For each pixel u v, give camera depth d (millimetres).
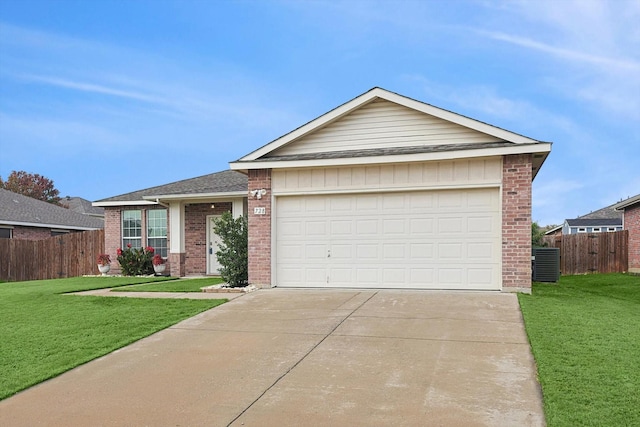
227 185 16422
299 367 5445
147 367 5672
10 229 21156
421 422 3932
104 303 9641
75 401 4699
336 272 10664
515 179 9500
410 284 10172
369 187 10430
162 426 4059
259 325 7430
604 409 3973
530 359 5430
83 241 18953
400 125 10711
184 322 7789
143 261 16953
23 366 5762
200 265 16594
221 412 4297
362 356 5730
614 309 8320
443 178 9969
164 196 15812
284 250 11016
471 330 6660
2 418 4324
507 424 3855
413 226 10211
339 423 3982
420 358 5562
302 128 11109
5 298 10750
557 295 9648
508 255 9531
